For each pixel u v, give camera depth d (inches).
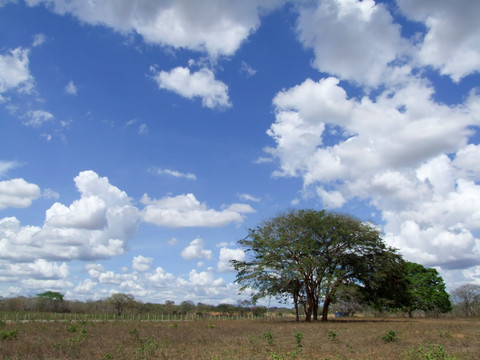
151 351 614.5
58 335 923.4
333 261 1692.9
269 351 649.6
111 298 2618.1
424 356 555.2
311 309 1722.4
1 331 898.1
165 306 2974.9
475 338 863.1
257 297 1705.2
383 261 1695.4
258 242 1728.6
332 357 596.7
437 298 2507.4
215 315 2650.1
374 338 837.2
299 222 1688.0
